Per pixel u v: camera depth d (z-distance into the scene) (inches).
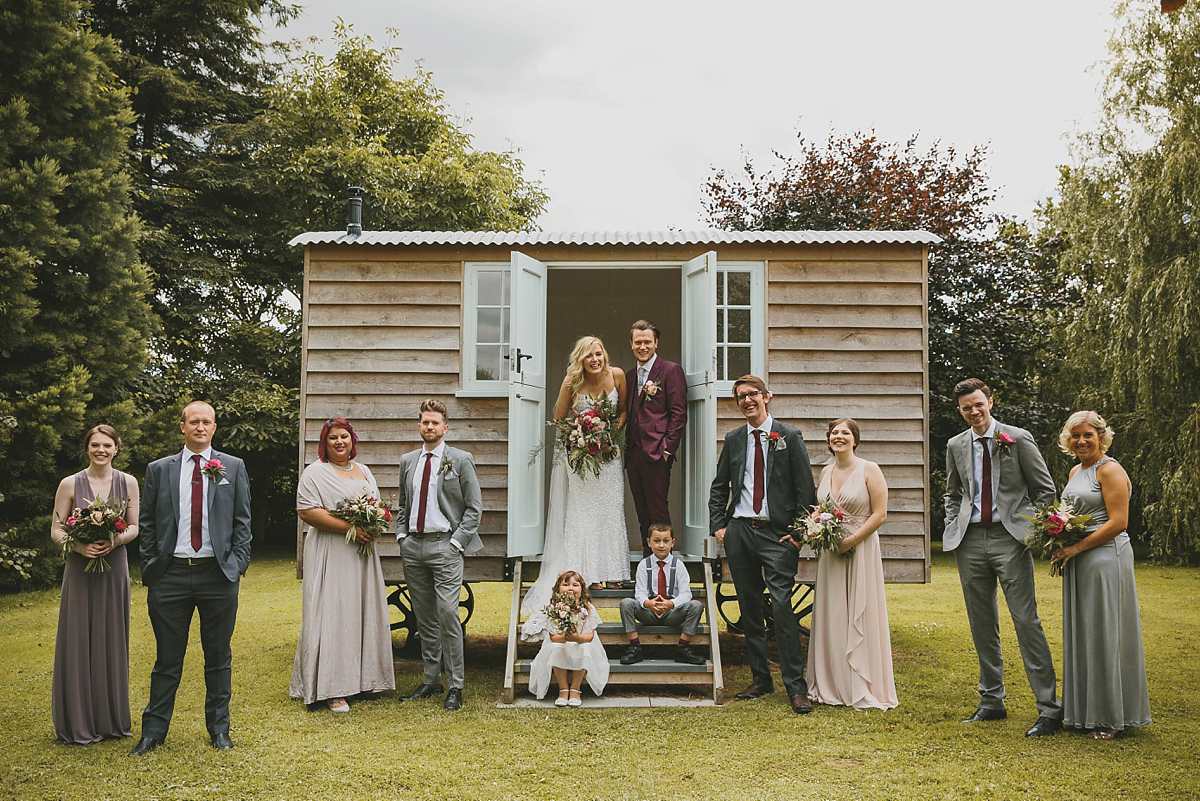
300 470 246.2
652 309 346.9
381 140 668.1
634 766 157.6
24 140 399.5
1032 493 183.8
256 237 681.6
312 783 148.6
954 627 311.9
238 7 680.4
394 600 273.0
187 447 171.2
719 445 247.6
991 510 184.1
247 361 632.4
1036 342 584.4
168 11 656.4
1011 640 286.8
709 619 218.8
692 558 239.1
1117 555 171.2
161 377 536.7
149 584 167.3
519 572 229.9
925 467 243.9
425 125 745.0
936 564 540.7
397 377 249.9
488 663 259.8
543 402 251.6
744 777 151.1
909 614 346.0
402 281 252.4
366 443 247.3
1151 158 478.6
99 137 437.4
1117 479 171.3
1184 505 454.0
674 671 209.5
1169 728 177.8
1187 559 489.1
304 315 251.0
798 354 248.2
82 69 420.2
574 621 203.0
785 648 200.2
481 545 213.8
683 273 250.5
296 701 207.2
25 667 245.4
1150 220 464.4
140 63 641.0
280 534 675.4
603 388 236.4
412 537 209.3
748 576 208.7
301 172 627.2
